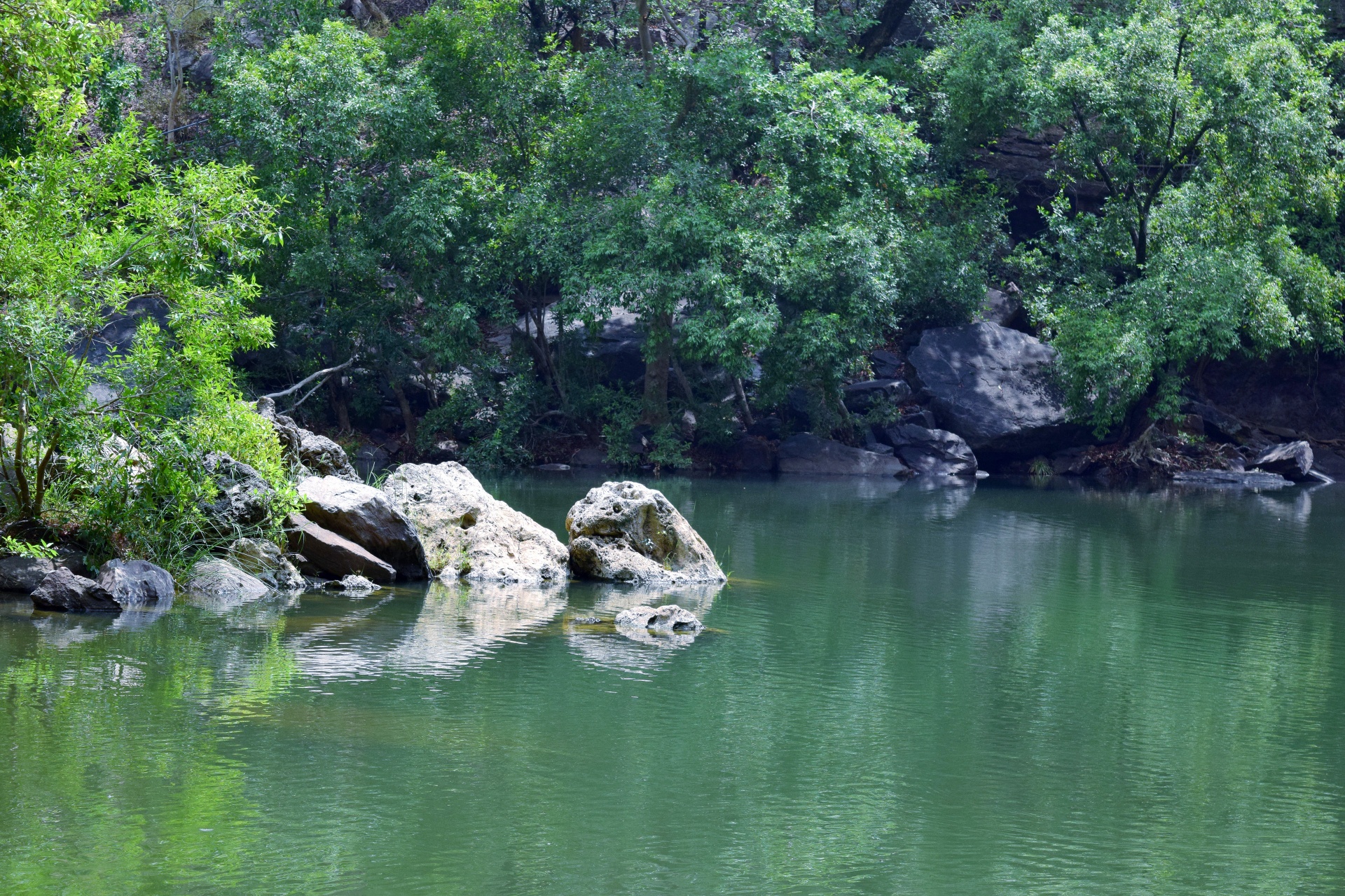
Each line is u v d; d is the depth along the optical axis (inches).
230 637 507.5
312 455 767.1
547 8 1836.9
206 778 336.2
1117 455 1636.3
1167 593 720.3
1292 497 1389.0
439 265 1492.4
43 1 641.6
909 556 845.8
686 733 398.9
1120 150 1590.8
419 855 289.7
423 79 1430.9
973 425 1601.9
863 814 331.0
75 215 606.9
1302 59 1558.8
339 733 381.7
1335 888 289.0
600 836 306.5
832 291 1457.9
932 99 1802.4
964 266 1640.0
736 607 636.1
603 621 573.3
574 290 1425.9
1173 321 1502.2
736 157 1544.0
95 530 613.0
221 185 607.8
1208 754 397.4
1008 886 284.7
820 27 1739.7
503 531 727.1
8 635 494.0
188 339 608.1
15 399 574.6
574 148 1505.9
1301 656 551.5
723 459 1579.7
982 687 478.0
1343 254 1689.2
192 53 1753.2
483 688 443.5
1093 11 1689.2
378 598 623.2
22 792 319.9
